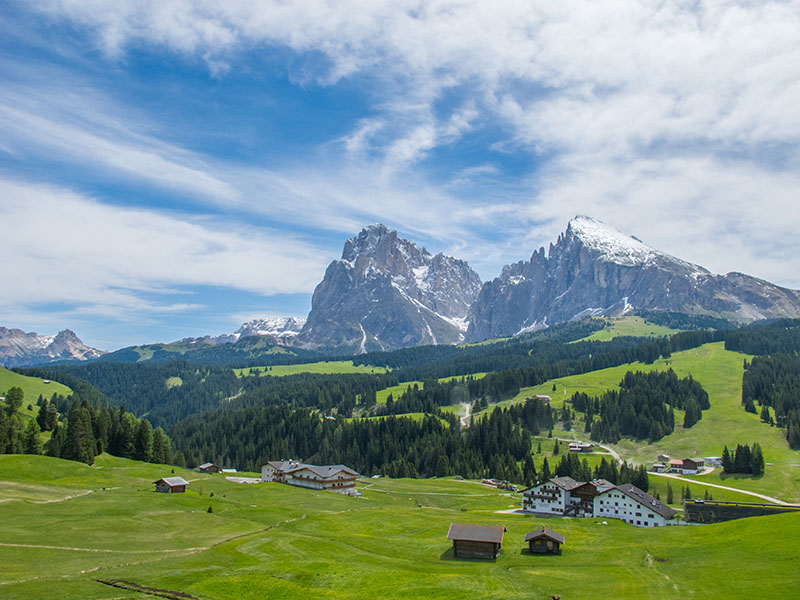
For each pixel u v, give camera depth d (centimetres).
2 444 18350
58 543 9406
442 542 11475
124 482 16438
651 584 8275
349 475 19700
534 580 8669
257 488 17812
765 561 8862
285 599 7562
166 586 7762
